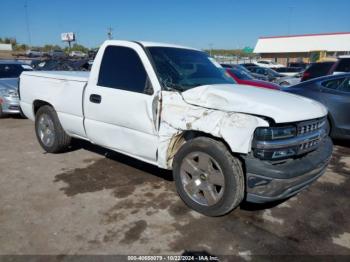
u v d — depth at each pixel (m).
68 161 4.86
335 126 5.89
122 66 3.88
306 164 3.04
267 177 2.82
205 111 3.10
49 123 5.05
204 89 3.29
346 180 4.36
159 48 3.95
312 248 2.81
